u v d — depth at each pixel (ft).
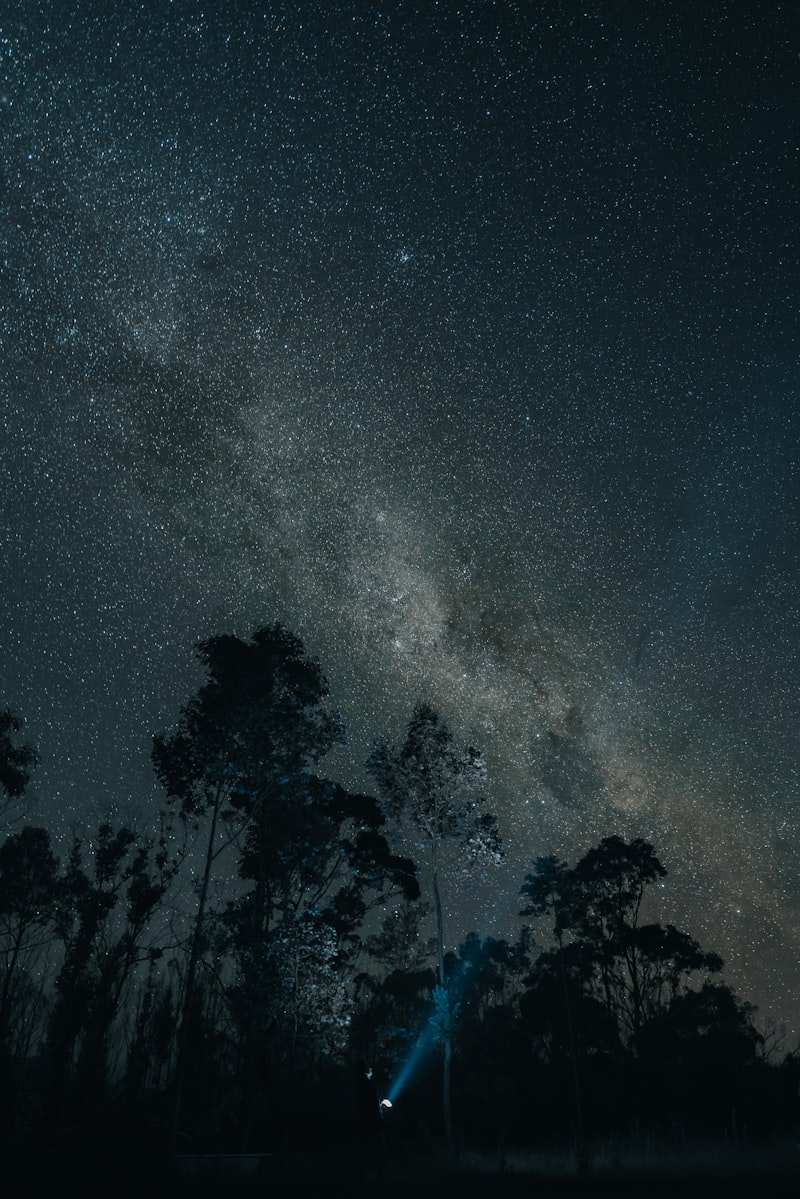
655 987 172.24
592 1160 84.23
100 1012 110.83
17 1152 78.59
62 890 120.37
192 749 104.94
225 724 103.65
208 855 95.55
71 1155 78.48
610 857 177.78
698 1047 156.76
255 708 103.81
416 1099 144.15
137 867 120.88
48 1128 98.99
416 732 130.21
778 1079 151.74
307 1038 99.19
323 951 101.30
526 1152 107.55
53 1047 106.73
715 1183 54.90
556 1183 56.95
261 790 104.53
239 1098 109.29
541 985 171.63
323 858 109.40
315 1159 92.94
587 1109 148.87
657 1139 111.65
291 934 100.53
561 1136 136.67
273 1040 100.07
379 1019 135.64
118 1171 64.28
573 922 175.32
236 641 108.27
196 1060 108.06
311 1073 112.68
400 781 127.65
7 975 114.83
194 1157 72.95
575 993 170.50
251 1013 98.22
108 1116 103.24
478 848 124.88
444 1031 118.21
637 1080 153.79
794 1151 90.43
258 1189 48.11
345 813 127.34
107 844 121.90
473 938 184.14
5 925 119.14
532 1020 168.35
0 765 119.65
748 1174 67.72
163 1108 104.94
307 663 112.37
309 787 109.09
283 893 106.93
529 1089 153.07
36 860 121.19
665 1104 148.56
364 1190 48.01
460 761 128.36
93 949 115.75
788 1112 140.26
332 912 121.90
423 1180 60.75
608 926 175.83
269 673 107.65
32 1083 103.76
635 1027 168.66
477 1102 142.31
